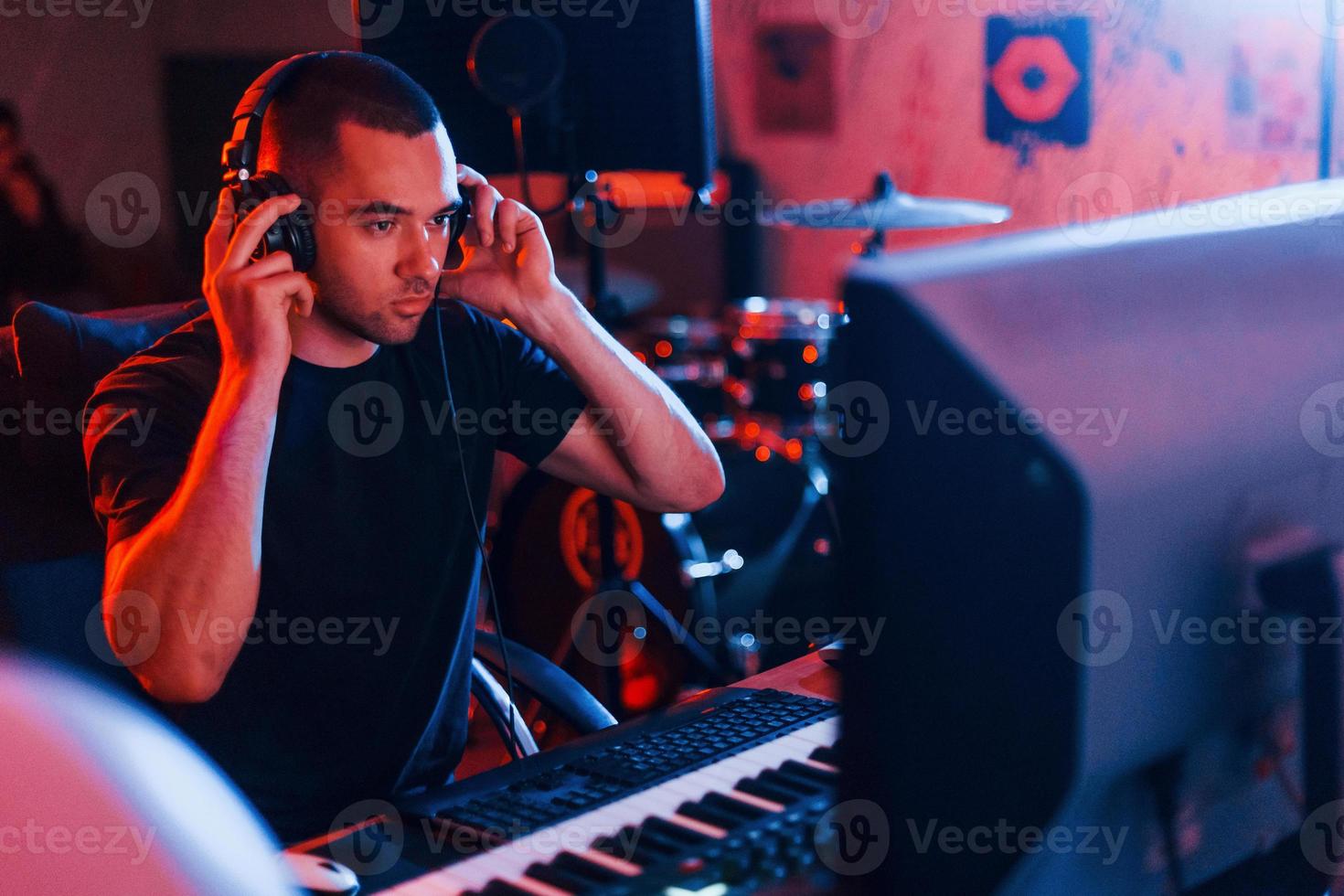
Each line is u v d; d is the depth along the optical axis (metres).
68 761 0.29
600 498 2.70
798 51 4.37
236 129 1.19
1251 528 0.55
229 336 1.13
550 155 2.30
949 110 4.04
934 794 0.53
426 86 2.35
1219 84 3.41
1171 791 0.57
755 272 4.57
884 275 0.48
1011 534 0.50
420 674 1.32
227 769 1.21
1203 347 0.54
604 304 2.82
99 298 3.46
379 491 1.29
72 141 3.39
